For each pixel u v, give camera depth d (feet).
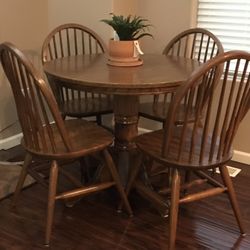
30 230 6.80
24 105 6.13
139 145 6.58
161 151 6.19
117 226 6.97
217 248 6.44
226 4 9.27
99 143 6.63
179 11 9.71
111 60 7.56
